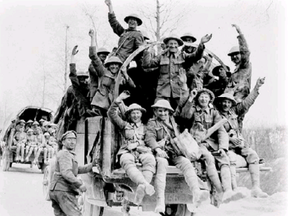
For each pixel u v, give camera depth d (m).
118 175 5.73
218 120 6.57
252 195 6.42
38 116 19.75
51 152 18.06
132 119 6.07
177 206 7.63
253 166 6.54
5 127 19.75
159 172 5.60
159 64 7.01
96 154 6.20
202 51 6.66
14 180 15.30
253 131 16.06
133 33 7.65
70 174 6.16
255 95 7.15
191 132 6.44
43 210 9.89
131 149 5.77
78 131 8.44
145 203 5.81
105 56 8.38
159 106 6.05
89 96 8.02
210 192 6.11
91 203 7.31
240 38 7.34
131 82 7.10
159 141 6.04
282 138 14.93
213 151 6.41
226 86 7.70
